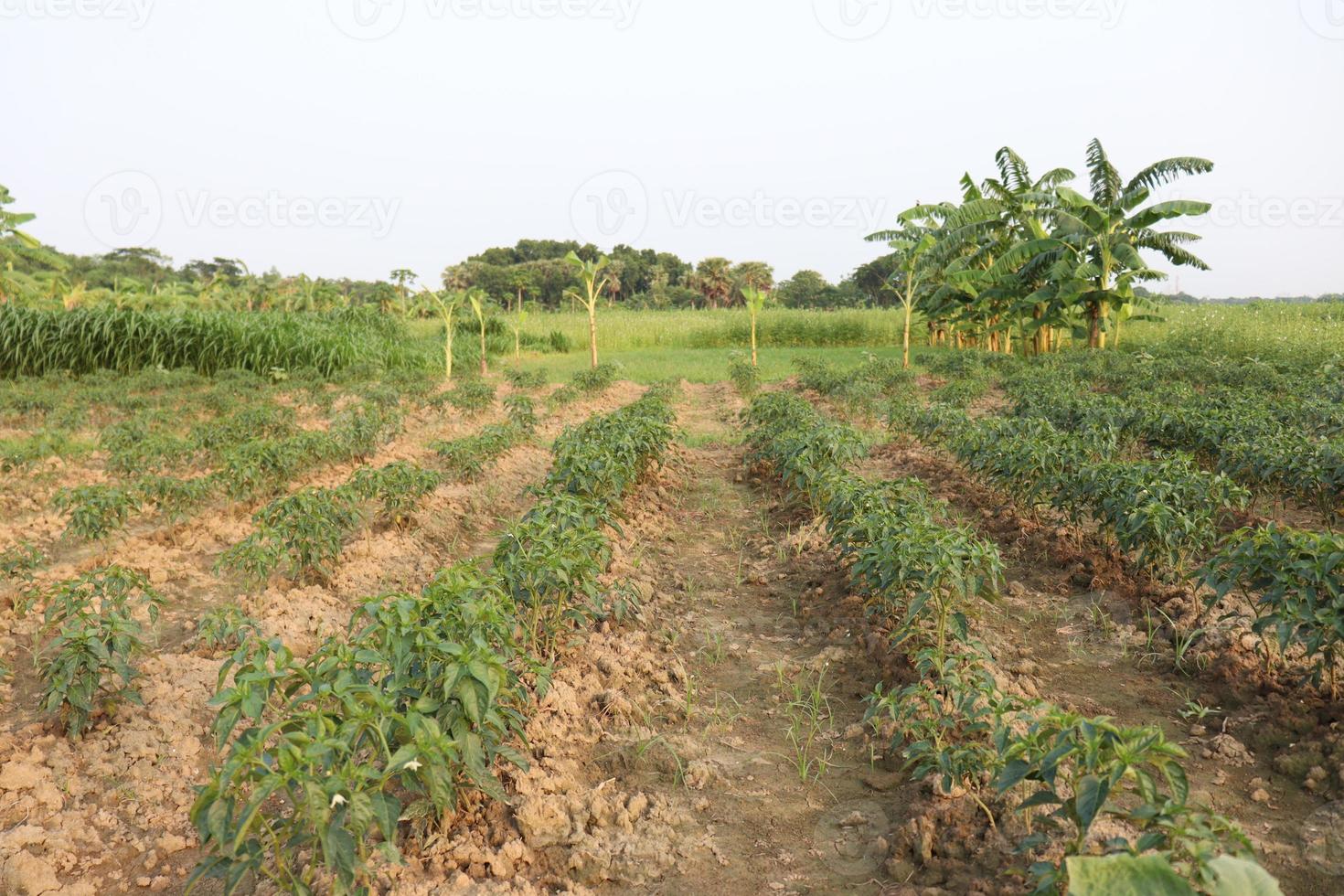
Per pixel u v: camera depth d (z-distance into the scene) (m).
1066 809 2.85
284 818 3.74
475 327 33.56
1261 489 7.61
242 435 10.45
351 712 2.96
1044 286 24.39
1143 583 6.09
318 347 20.69
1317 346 19.12
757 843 3.67
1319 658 4.72
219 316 20.39
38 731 4.47
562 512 5.80
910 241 26.36
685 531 8.44
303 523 6.16
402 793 3.84
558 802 3.81
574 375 19.89
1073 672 5.10
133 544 7.55
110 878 3.50
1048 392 12.89
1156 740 2.72
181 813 3.92
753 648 5.68
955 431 9.70
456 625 3.68
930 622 5.35
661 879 3.44
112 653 4.59
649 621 6.04
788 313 40.62
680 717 4.76
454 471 10.46
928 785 3.83
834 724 4.61
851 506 6.40
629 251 110.31
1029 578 6.58
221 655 5.33
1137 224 23.11
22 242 36.22
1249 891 2.35
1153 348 22.22
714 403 18.64
